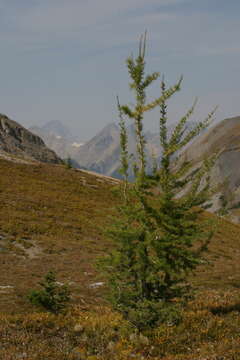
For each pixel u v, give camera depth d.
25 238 33.19
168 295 12.12
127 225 12.15
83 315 14.58
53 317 13.38
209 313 13.69
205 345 11.22
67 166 71.25
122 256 11.90
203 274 28.95
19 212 40.41
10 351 10.23
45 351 10.48
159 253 11.64
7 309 15.40
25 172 59.75
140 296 11.99
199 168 11.87
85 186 60.84
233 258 40.47
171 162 11.84
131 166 11.91
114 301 12.08
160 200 11.62
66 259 28.91
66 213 44.69
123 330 12.07
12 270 23.83
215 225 11.84
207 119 11.41
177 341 11.60
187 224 11.77
